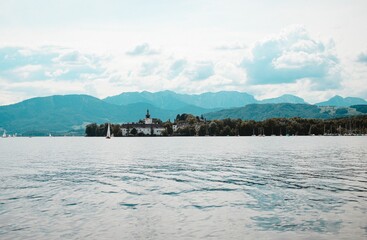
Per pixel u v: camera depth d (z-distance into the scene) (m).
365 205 31.72
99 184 45.25
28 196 37.38
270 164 67.94
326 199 34.38
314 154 95.19
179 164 70.50
